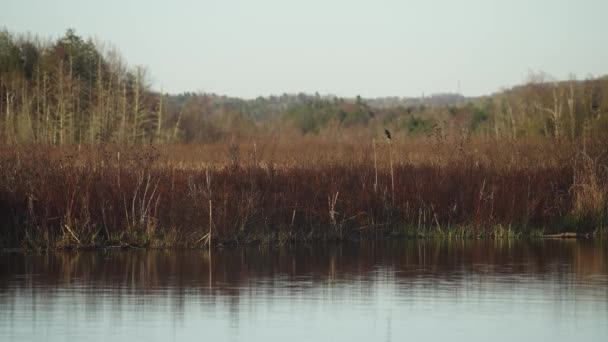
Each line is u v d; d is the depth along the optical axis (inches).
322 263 1020.5
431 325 689.0
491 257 1075.3
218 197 1194.6
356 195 1280.8
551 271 957.2
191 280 894.4
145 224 1156.5
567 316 721.6
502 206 1304.1
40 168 1175.0
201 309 747.4
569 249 1149.7
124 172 1189.7
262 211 1213.7
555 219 1327.5
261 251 1125.7
